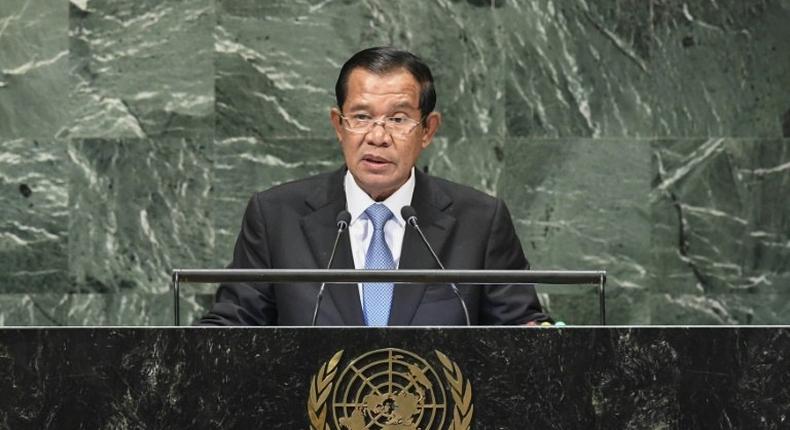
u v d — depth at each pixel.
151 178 23.95
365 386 10.41
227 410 10.38
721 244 24.55
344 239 14.97
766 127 24.61
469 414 10.39
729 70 24.61
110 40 23.91
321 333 10.45
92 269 23.84
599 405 10.43
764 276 24.53
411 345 10.47
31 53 23.80
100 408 10.38
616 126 24.47
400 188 15.19
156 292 23.91
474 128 24.31
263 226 15.35
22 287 23.73
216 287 24.00
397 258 15.00
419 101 14.95
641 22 24.52
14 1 23.80
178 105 24.02
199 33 24.05
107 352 10.42
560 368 10.46
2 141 23.73
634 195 24.47
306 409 10.39
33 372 10.41
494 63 24.34
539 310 15.16
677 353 10.46
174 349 10.43
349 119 14.83
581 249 24.39
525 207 24.31
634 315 24.45
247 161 24.02
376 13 24.16
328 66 24.11
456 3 24.28
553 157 24.39
